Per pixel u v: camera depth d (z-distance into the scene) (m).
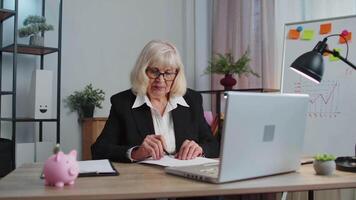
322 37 2.25
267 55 3.16
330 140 2.13
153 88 1.71
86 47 3.36
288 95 1.07
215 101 3.48
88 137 3.15
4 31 3.01
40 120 2.81
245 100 0.94
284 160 1.12
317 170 1.15
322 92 2.19
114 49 3.49
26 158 2.78
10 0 3.02
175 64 1.71
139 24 3.62
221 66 3.07
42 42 2.88
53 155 0.95
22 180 1.03
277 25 3.15
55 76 3.23
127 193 0.85
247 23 3.33
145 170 1.21
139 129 1.61
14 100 2.69
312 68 1.35
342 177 1.10
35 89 2.81
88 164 1.27
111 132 1.60
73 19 3.30
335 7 2.76
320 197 2.57
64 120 3.24
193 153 1.41
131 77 1.72
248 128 0.97
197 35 3.80
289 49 2.34
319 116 2.19
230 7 3.50
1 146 2.55
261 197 2.31
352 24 2.17
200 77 3.79
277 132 1.06
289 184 0.98
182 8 3.83
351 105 2.10
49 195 0.83
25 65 3.10
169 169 1.12
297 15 3.05
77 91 3.30
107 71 3.46
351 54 2.14
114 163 1.38
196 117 1.75
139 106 1.66
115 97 1.69
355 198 2.48
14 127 2.69
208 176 0.98
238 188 0.91
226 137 0.93
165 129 1.68
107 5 3.46
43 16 3.04
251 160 1.00
